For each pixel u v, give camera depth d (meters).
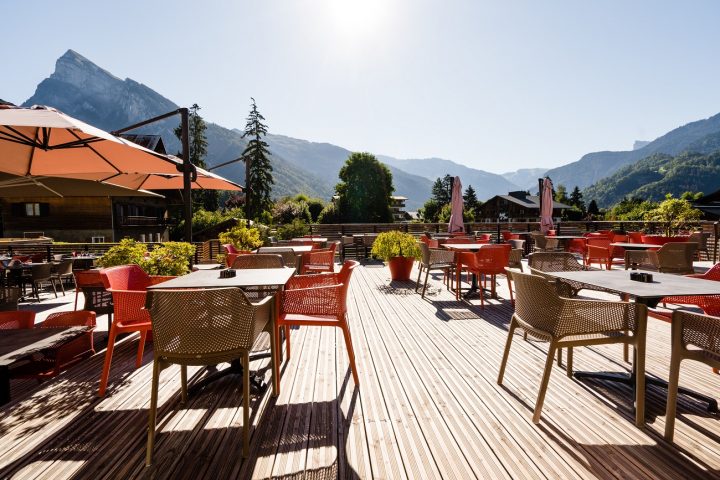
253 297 3.58
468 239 7.98
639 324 2.26
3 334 2.68
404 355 3.46
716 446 2.04
